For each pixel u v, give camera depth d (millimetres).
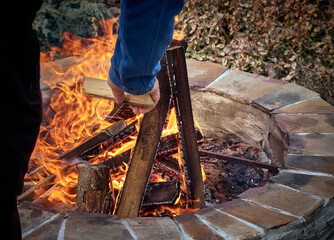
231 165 2273
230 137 2551
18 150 908
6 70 840
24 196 1646
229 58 3291
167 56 1481
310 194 1527
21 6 842
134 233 1259
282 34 3412
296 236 1413
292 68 3191
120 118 1824
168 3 850
